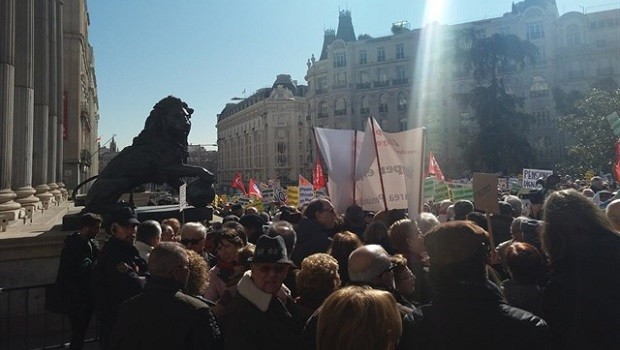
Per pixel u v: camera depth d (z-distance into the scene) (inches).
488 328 103.5
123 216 210.1
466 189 466.0
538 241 219.6
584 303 116.4
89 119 2059.5
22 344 288.5
